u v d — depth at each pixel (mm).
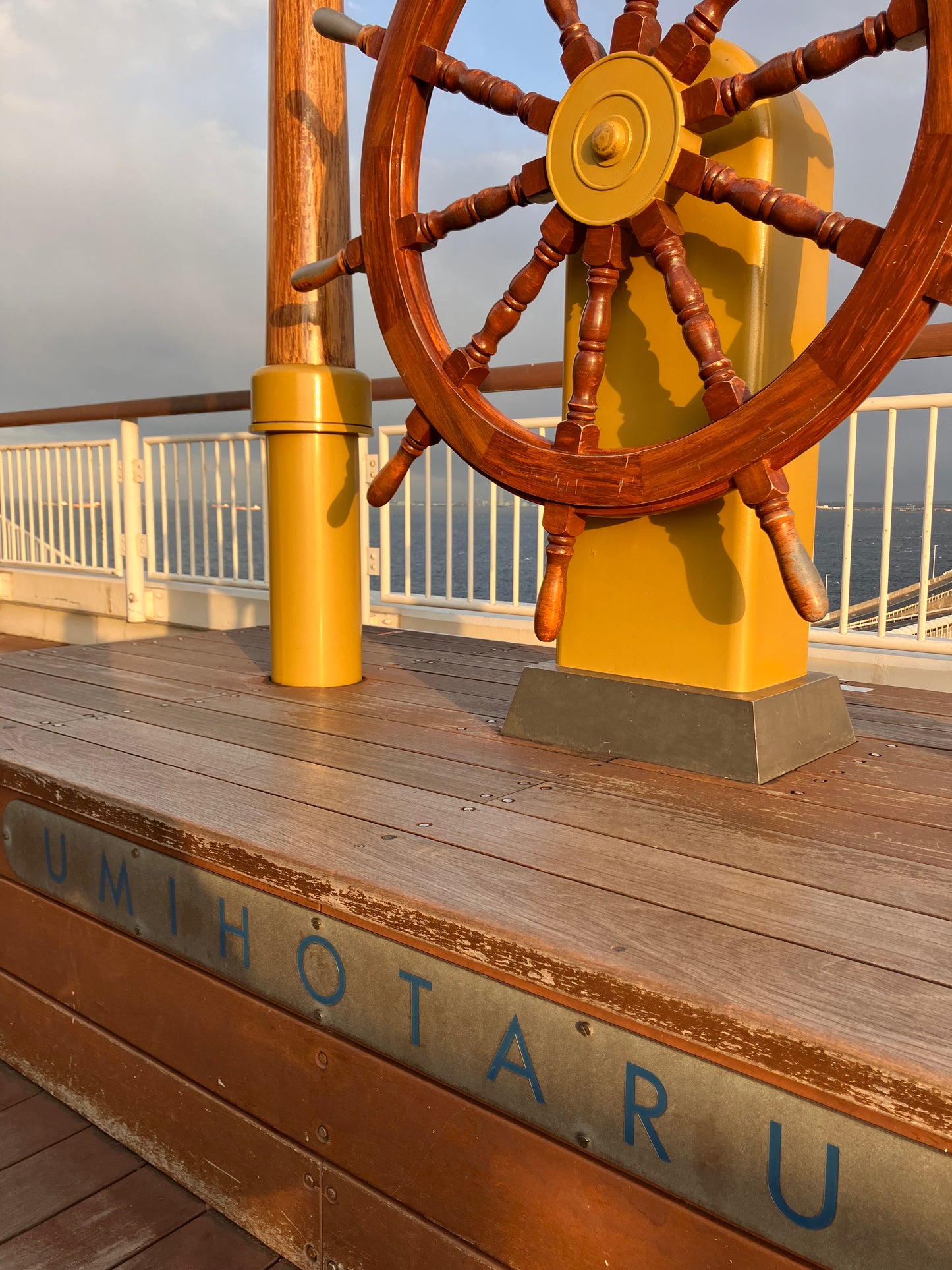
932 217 905
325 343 1671
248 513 3674
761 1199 639
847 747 1303
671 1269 693
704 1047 644
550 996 727
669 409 1220
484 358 1259
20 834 1272
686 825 987
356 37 1349
